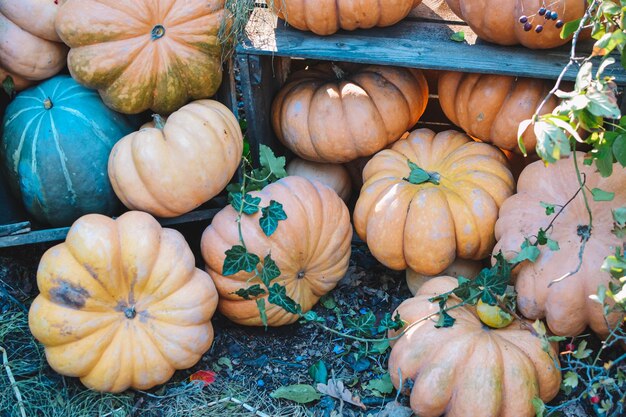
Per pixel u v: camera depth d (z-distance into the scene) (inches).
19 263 76.5
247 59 73.9
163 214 70.6
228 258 68.6
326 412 68.1
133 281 65.9
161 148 68.1
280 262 70.2
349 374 70.6
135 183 68.7
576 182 67.8
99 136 71.2
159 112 73.3
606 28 62.6
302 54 72.9
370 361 71.3
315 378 70.1
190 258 67.9
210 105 72.4
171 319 66.8
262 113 78.0
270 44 73.5
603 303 60.4
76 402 68.0
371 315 71.1
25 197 71.9
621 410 62.8
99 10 68.3
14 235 70.4
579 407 66.5
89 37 68.6
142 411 68.4
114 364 66.2
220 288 71.1
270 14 76.9
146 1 68.7
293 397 68.4
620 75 68.2
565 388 65.7
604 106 56.2
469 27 74.7
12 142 71.4
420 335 65.7
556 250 65.6
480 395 62.6
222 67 74.0
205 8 70.3
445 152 75.2
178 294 66.9
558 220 67.0
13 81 74.4
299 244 70.4
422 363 64.9
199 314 67.4
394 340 68.9
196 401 68.9
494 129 73.7
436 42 73.3
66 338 65.4
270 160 75.4
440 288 69.0
